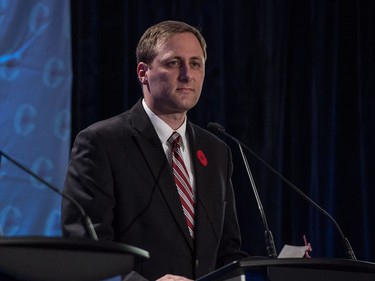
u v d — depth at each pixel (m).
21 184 6.37
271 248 4.13
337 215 7.99
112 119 4.75
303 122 7.92
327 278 3.18
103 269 2.70
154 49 4.74
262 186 7.61
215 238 4.62
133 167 4.51
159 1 7.38
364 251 7.97
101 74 7.04
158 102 4.71
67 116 6.64
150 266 4.34
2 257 2.48
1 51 6.44
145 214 4.42
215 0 7.67
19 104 6.46
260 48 7.82
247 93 7.74
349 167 8.05
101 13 7.09
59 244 2.50
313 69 8.02
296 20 8.06
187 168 4.77
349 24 8.23
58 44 6.66
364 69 8.27
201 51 4.79
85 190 4.38
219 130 4.75
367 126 8.21
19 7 6.54
